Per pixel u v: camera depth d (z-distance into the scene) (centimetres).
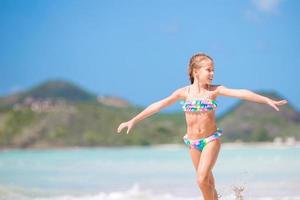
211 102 1105
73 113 12606
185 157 5700
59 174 3500
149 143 12062
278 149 7750
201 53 1145
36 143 11694
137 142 11981
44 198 2184
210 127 1106
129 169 3800
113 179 3033
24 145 11638
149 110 1138
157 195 2198
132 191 2370
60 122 12231
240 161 4259
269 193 2141
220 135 1113
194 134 1113
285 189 2277
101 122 12525
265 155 5488
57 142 11712
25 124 12212
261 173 3038
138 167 4000
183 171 3447
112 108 13725
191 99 1118
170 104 1150
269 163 3922
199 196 2139
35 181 3000
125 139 12044
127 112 13450
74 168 4097
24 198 2177
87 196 2252
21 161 5584
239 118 11956
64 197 2217
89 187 2639
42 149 11494
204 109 1102
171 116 13400
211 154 1093
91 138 11881
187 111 1123
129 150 9788
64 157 6625
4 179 3158
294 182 2544
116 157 6200
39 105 12950
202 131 1104
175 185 2578
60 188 2602
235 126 11719
